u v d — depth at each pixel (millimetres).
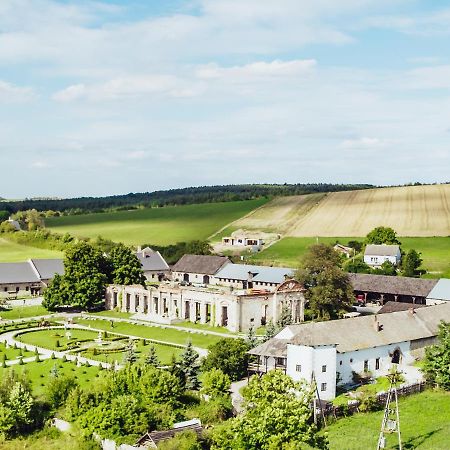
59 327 177250
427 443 85875
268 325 158125
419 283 193750
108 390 102250
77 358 139375
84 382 121750
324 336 115562
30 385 110188
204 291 181625
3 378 107688
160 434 88688
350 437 87562
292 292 178750
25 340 160625
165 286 192500
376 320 127250
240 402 104062
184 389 111562
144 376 102875
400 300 196000
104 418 92875
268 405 72625
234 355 119938
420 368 123875
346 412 98625
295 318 179125
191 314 185125
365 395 103375
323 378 112188
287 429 70000
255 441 70000
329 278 173625
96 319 189250
